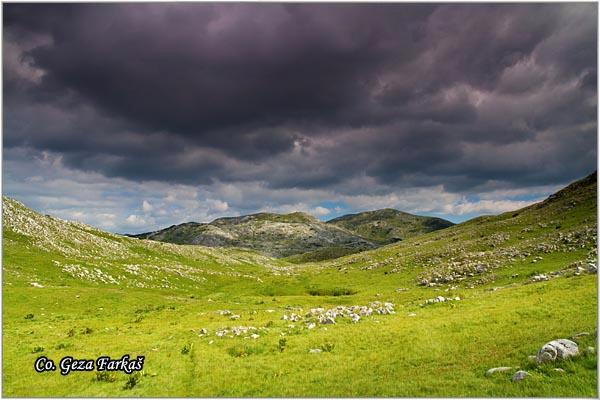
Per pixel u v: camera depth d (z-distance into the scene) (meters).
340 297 68.69
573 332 23.39
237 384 22.88
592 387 16.56
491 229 107.50
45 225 114.75
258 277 127.00
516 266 63.06
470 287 58.91
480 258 74.38
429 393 19.03
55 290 64.19
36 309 54.91
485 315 31.36
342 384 21.72
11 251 83.00
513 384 18.39
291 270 196.75
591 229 67.31
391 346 27.25
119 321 47.69
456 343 26.02
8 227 96.06
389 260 104.38
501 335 25.94
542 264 59.75
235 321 42.62
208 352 29.28
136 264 111.81
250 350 29.02
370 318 37.31
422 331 29.50
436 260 87.12
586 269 42.53
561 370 18.38
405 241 186.12
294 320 39.94
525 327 26.56
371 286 79.31
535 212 112.88
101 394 22.58
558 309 28.95
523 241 80.69
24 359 30.28
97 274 86.00
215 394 21.77
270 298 70.44
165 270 110.44
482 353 23.45
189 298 82.06
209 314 49.25
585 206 91.12
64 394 23.02
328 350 28.05
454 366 22.19
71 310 57.12
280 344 29.75
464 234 116.19
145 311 56.53
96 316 52.88
